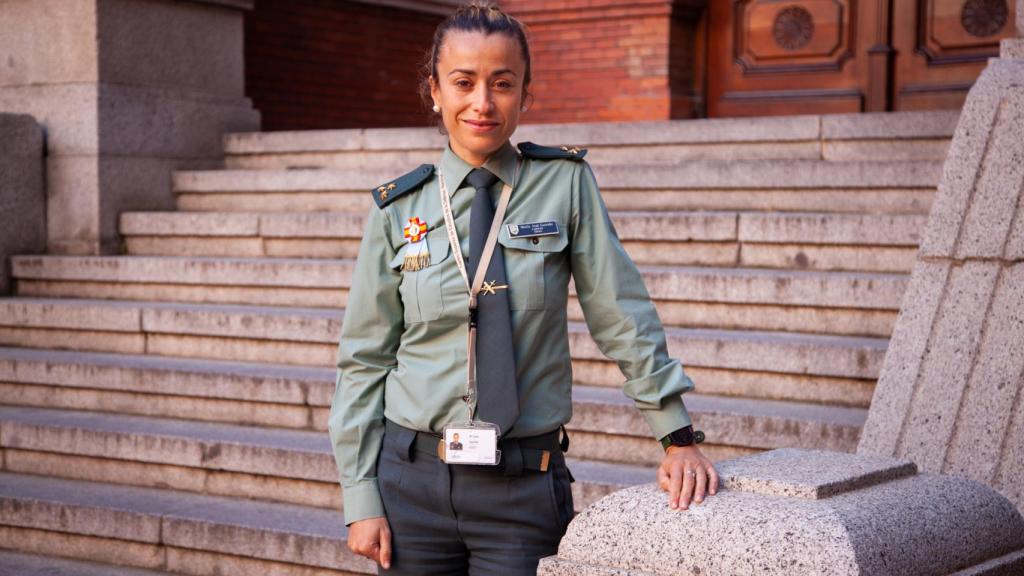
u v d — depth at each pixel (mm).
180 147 7492
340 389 2580
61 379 5617
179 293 6426
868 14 7973
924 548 2152
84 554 4562
